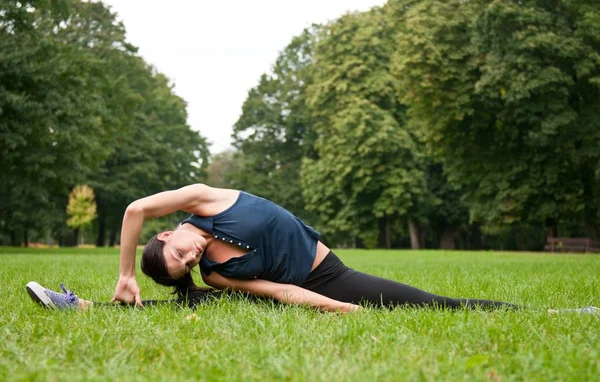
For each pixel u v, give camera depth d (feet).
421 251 97.50
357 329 11.27
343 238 147.84
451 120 89.86
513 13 77.00
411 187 125.18
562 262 46.75
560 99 78.48
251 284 15.15
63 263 40.73
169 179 146.10
